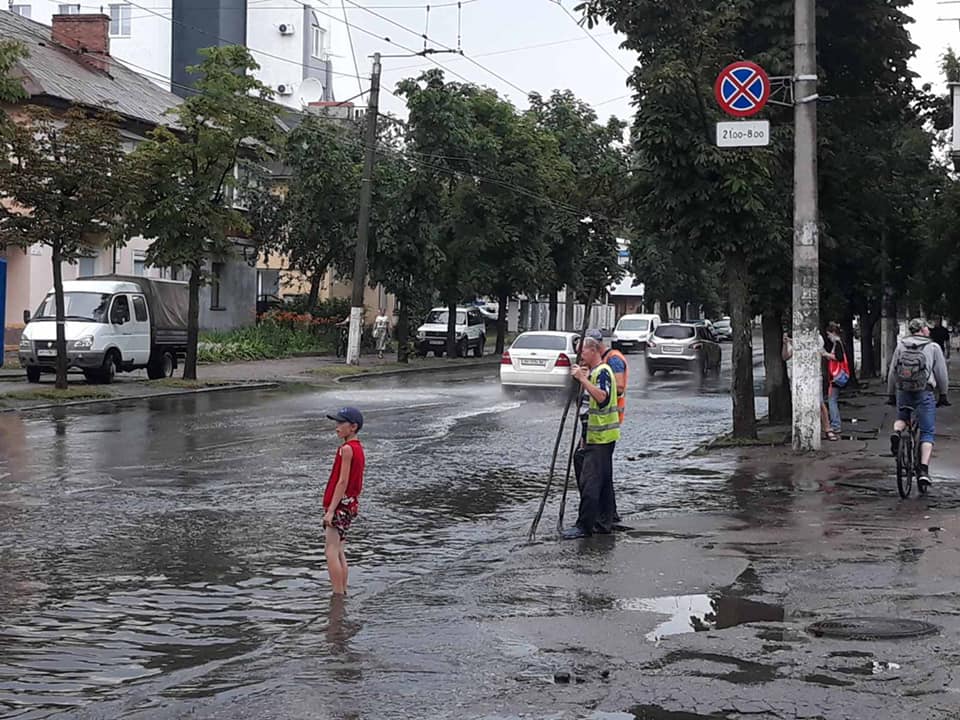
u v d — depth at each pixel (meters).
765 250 19.81
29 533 11.69
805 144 17.72
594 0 19.52
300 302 56.81
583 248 63.12
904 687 6.31
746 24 21.59
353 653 7.25
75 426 21.89
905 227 36.94
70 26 49.75
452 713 6.01
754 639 7.36
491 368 47.53
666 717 5.88
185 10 73.00
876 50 23.38
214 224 31.88
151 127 45.69
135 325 33.09
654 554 10.41
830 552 10.31
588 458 11.60
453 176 49.28
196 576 9.91
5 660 7.46
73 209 26.72
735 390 19.92
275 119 32.91
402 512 13.36
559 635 7.61
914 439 14.01
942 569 9.52
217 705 6.22
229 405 27.17
